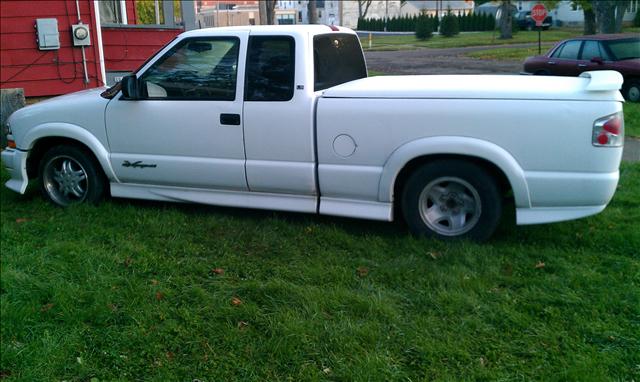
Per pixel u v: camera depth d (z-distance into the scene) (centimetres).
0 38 1010
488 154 467
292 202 542
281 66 519
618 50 1411
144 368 348
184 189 580
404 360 344
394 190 531
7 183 648
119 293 426
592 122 448
